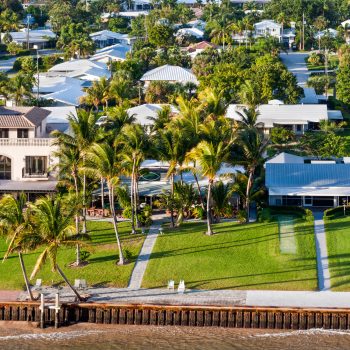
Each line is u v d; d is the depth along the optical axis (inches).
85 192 7145.7
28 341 5738.2
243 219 7426.2
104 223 7583.7
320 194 7815.0
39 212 5816.9
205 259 6643.7
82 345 5674.2
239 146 7362.2
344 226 7303.2
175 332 5831.7
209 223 7140.8
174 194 7534.5
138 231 7322.8
